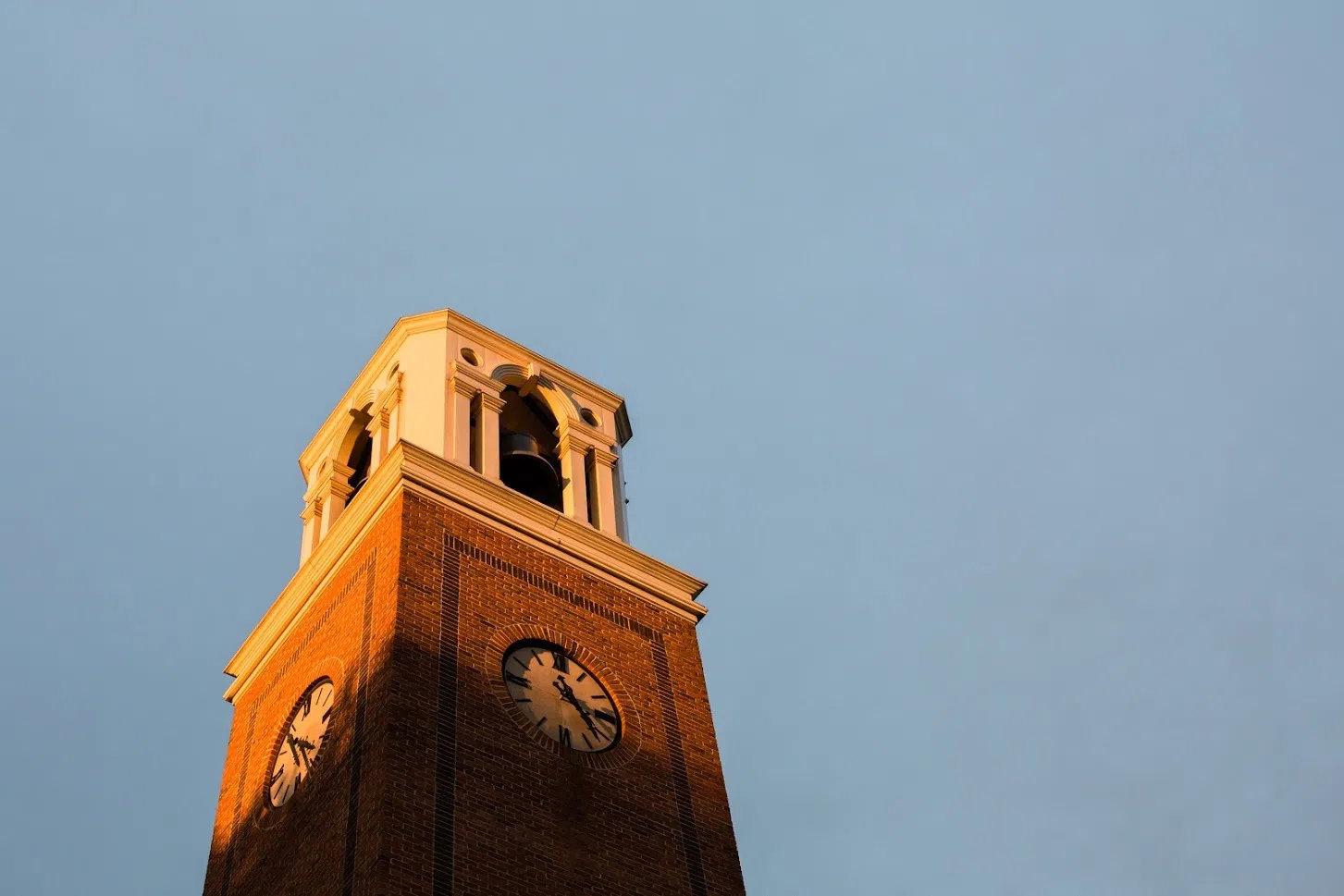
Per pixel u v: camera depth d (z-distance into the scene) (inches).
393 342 1432.1
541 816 1045.2
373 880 942.4
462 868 977.5
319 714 1149.7
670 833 1099.9
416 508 1205.1
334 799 1051.9
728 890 1091.3
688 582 1318.9
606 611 1241.4
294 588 1279.5
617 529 1348.4
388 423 1359.5
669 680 1226.0
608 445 1423.5
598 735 1136.8
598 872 1037.2
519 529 1248.2
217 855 1175.0
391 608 1116.5
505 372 1419.8
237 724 1270.9
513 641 1154.0
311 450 1469.0
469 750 1051.9
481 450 1315.2
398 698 1050.1
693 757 1174.3
